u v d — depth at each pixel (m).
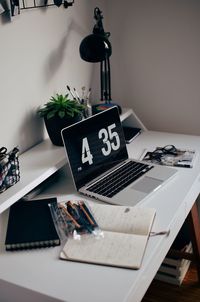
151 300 1.74
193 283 1.82
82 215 1.19
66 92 1.69
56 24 1.55
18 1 1.30
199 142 1.73
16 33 1.34
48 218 1.19
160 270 1.81
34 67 1.46
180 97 1.88
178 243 1.89
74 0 1.64
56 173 1.48
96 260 1.01
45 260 1.04
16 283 0.96
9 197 1.16
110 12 1.88
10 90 1.35
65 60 1.64
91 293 0.92
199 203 1.94
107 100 1.83
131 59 1.92
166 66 1.86
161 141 1.76
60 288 0.94
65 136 1.35
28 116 1.47
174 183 1.38
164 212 1.22
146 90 1.95
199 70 1.79
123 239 1.08
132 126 1.91
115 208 1.22
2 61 1.29
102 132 1.50
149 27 1.82
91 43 1.56
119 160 1.55
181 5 1.72
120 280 0.95
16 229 1.13
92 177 1.42
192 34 1.75
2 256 1.06
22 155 1.44
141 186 1.36
